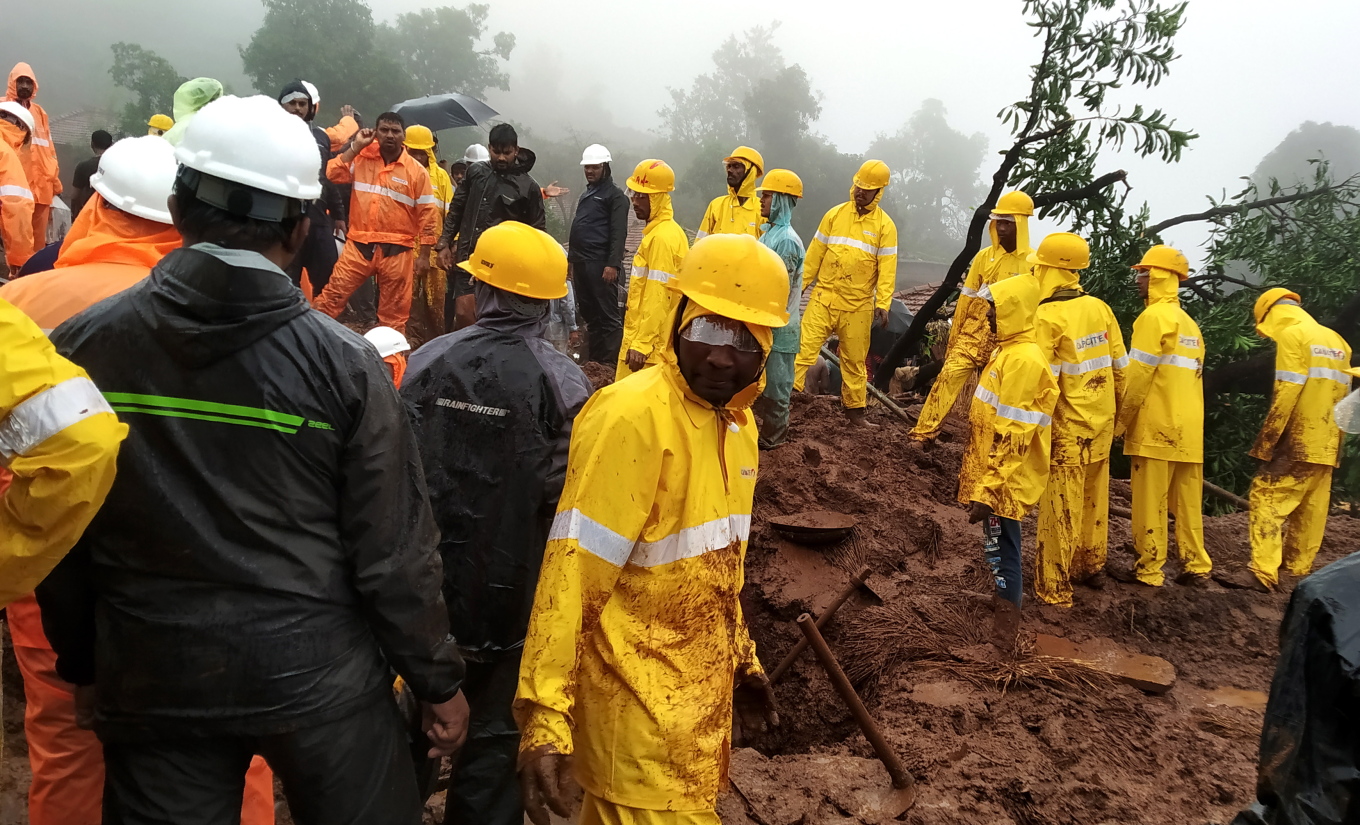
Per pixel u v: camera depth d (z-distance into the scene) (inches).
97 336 72.6
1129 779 151.9
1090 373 216.5
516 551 115.4
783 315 90.2
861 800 142.4
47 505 62.2
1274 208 438.6
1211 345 379.9
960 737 160.7
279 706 74.2
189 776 75.0
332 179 307.9
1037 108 407.8
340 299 291.3
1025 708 170.9
